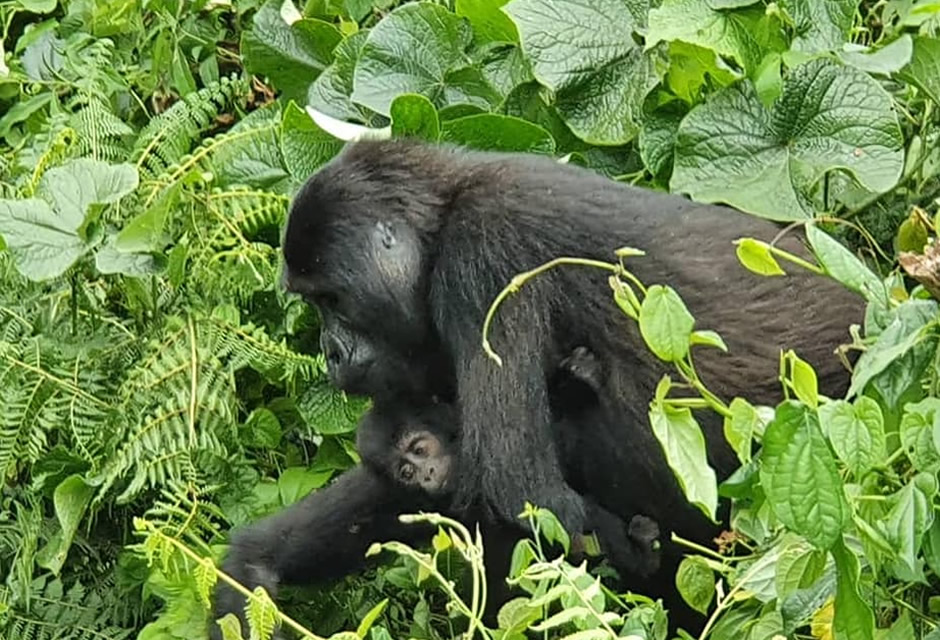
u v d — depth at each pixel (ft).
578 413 30.32
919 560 22.95
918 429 22.11
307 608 32.81
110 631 32.78
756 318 29.01
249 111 42.27
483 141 35.58
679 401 23.11
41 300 34.73
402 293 30.45
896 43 32.58
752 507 23.89
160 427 33.04
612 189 30.63
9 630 32.81
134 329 35.06
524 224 29.94
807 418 21.11
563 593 23.25
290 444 36.11
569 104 35.65
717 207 31.22
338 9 42.09
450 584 24.26
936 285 22.71
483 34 37.65
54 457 33.71
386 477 31.60
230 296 34.65
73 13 44.55
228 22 44.93
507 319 29.37
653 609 24.26
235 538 31.94
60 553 32.71
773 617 23.99
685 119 33.24
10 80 42.19
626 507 30.60
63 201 33.50
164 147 36.47
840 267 23.17
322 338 31.78
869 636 21.61
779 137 33.06
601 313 29.45
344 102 38.06
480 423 29.04
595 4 35.76
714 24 34.04
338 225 30.53
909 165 34.40
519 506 28.68
